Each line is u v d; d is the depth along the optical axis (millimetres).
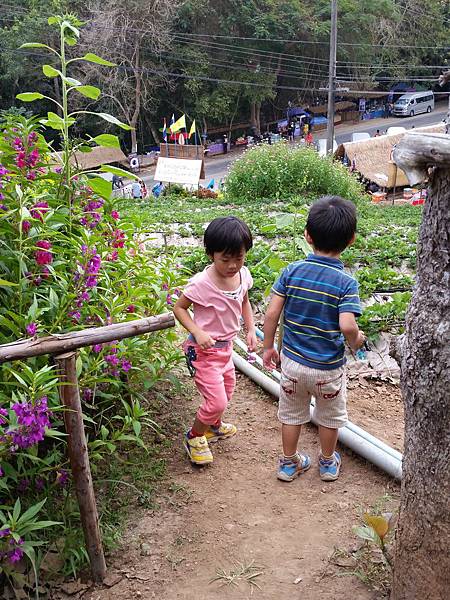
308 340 3008
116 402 3557
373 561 2646
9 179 3305
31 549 2381
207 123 39188
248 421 3906
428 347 2025
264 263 6488
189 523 2947
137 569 2670
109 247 3549
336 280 2951
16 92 31828
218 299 3195
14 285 2789
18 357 2285
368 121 46281
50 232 3047
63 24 3400
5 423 2529
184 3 33969
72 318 3047
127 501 3074
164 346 3723
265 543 2811
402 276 7227
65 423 2402
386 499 3080
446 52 45750
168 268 4125
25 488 2723
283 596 2502
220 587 2561
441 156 1847
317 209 2980
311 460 3455
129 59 33000
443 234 1962
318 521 2947
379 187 26234
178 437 3650
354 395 4422
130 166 31969
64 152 3512
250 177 17688
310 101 44438
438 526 2080
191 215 13711
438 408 2021
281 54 38281
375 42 42500
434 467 2064
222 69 36719
